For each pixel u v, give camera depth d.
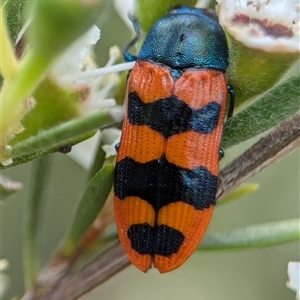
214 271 0.08
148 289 0.07
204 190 0.05
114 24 0.05
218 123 0.05
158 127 0.05
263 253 0.08
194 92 0.05
